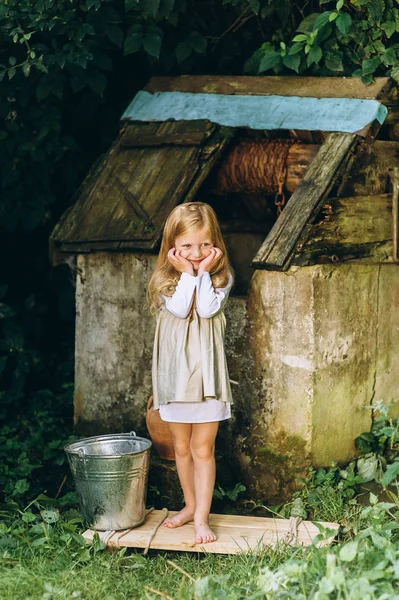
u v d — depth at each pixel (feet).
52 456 18.52
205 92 18.75
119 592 12.87
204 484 14.32
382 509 14.12
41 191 21.99
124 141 18.62
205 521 14.20
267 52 19.48
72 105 21.70
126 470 14.33
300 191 16.17
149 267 17.16
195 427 14.25
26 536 14.48
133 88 21.93
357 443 16.98
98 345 18.17
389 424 17.58
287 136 17.88
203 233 14.25
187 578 13.30
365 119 16.61
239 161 17.93
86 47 19.04
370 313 17.07
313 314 15.78
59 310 22.72
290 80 18.24
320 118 17.01
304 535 14.23
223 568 13.56
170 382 14.17
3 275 23.02
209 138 17.84
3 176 21.36
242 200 20.22
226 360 15.64
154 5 19.13
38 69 19.75
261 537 14.06
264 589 11.84
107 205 17.88
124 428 17.95
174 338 14.23
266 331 16.14
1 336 22.09
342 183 16.35
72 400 21.63
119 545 14.15
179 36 20.89
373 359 17.28
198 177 17.57
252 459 16.47
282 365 16.05
